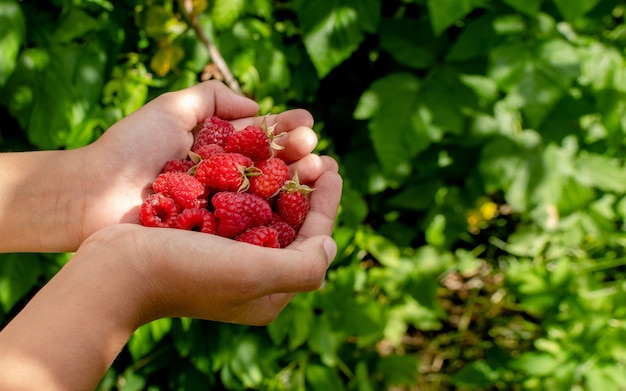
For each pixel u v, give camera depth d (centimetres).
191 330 50
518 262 60
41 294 30
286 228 38
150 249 32
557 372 52
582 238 55
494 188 50
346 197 51
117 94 46
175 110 41
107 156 39
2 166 39
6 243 39
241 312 36
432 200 55
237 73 48
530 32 46
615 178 52
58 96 44
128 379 52
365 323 50
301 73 51
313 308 51
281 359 53
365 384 52
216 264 32
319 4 47
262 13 48
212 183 38
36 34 44
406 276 53
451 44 50
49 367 28
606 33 50
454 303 67
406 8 53
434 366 63
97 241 33
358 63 55
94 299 30
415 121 48
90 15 45
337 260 52
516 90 45
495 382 57
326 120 56
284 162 42
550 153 50
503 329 64
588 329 52
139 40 47
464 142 51
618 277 59
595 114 50
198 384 53
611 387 51
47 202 39
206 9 47
